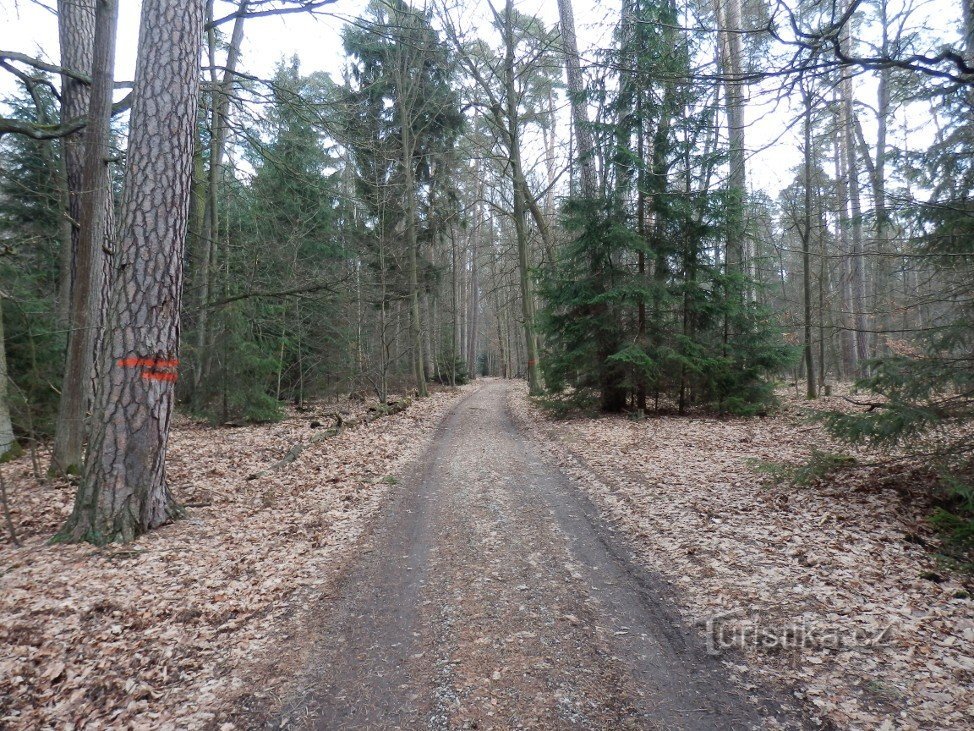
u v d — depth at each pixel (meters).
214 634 4.35
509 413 18.67
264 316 17.03
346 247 19.14
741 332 15.05
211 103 11.95
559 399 16.55
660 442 11.27
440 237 26.08
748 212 16.03
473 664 3.87
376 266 20.55
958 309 5.99
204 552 5.90
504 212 23.02
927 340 6.01
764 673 3.55
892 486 6.79
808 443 10.09
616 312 15.11
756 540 5.68
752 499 7.02
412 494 8.41
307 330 20.33
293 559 5.84
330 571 5.56
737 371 14.68
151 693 3.63
